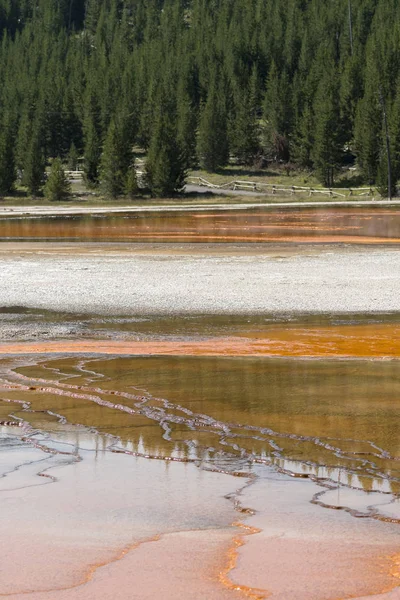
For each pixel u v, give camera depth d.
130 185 185.38
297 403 18.92
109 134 193.50
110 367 24.23
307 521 10.84
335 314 35.62
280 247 65.56
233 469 13.59
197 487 12.50
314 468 13.67
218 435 15.98
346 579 8.79
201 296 40.81
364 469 13.57
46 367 24.33
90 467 13.70
